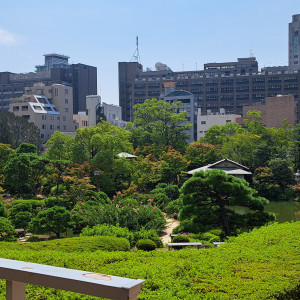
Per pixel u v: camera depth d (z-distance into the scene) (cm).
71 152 6450
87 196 4691
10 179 5603
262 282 824
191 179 2697
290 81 16788
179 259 1080
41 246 1538
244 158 7719
